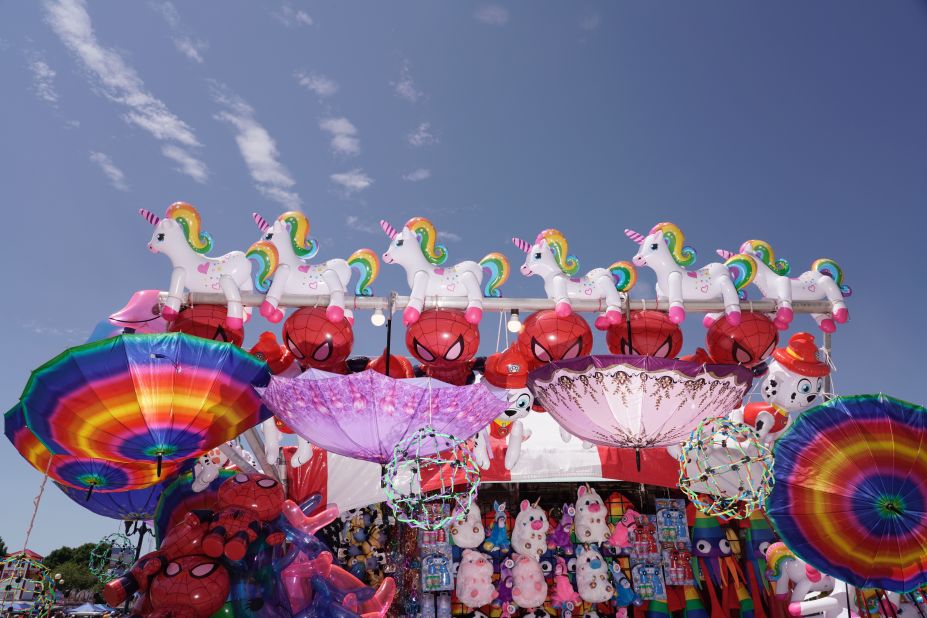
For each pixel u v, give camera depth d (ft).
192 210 20.29
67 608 33.37
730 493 25.79
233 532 17.33
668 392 18.37
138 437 17.31
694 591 27.30
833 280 22.59
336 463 25.70
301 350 20.47
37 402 16.85
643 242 22.03
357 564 26.81
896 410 19.88
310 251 21.25
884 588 19.11
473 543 26.07
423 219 21.42
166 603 16.24
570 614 26.13
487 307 21.08
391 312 21.06
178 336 17.07
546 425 27.86
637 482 28.58
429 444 17.70
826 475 19.66
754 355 21.79
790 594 25.17
